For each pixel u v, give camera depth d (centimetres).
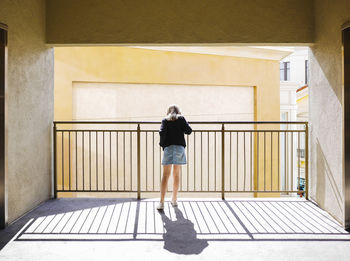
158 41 414
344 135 316
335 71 341
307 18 410
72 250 265
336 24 338
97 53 643
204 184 722
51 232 306
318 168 395
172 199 397
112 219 345
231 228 318
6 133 314
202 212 371
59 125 625
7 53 314
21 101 353
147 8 414
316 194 404
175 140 379
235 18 413
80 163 637
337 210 340
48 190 432
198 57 715
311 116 418
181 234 302
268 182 770
